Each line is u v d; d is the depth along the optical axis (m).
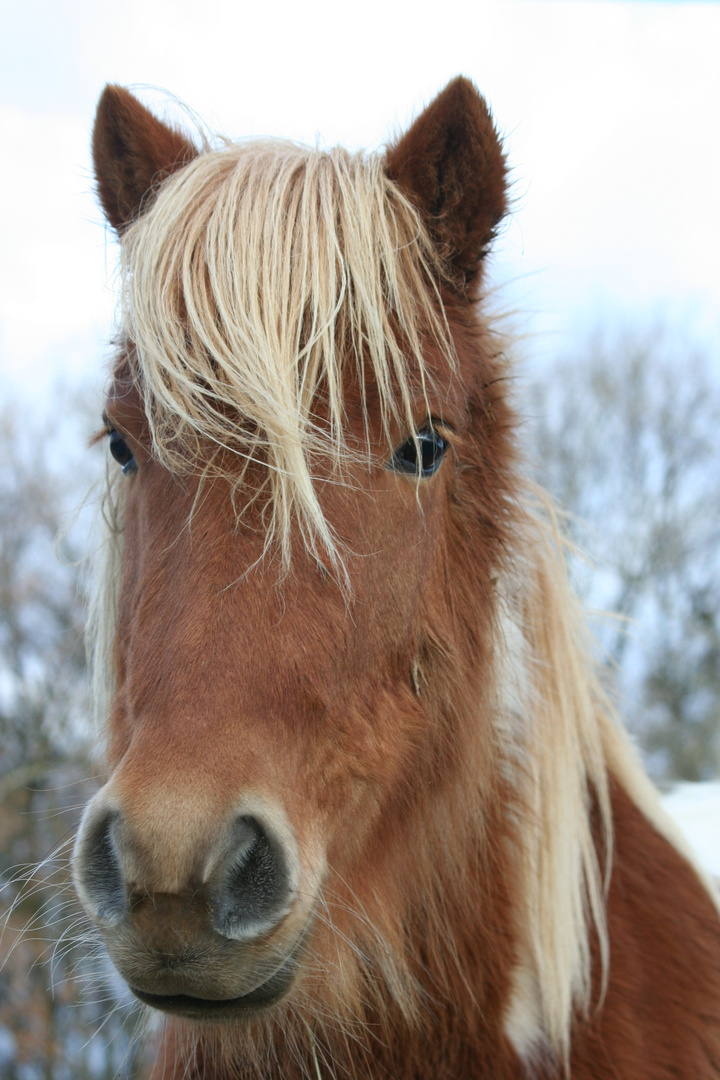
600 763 2.08
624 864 2.12
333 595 1.44
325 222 1.58
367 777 1.56
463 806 1.86
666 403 17.88
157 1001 1.32
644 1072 1.82
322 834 1.48
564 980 1.82
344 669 1.47
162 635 1.36
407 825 1.79
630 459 17.91
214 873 1.18
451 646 1.81
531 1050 1.80
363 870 1.71
